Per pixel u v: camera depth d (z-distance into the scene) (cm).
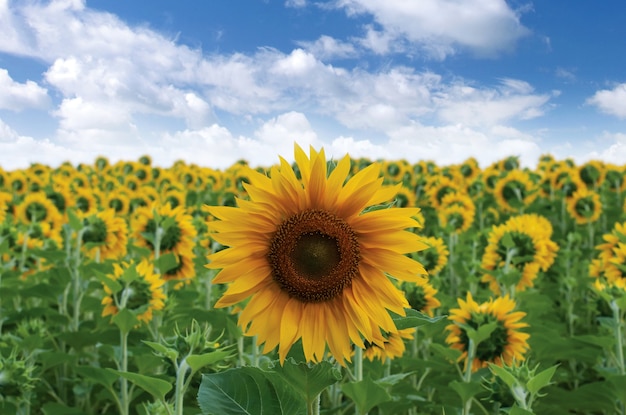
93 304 704
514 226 722
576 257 950
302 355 279
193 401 580
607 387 532
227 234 268
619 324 525
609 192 1500
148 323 633
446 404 565
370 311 268
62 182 1217
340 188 270
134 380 339
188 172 1766
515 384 344
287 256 268
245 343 585
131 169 1886
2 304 794
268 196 268
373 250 271
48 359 575
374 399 373
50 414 548
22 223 1038
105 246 804
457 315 527
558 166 1792
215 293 775
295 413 259
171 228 725
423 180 1566
